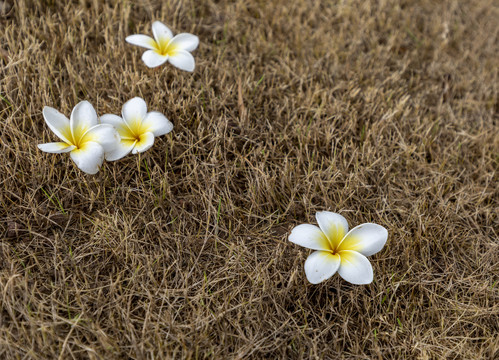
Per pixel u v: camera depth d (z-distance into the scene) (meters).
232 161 0.69
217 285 0.61
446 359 0.59
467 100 0.79
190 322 0.59
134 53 0.73
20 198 0.62
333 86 0.78
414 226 0.66
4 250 0.59
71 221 0.63
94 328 0.57
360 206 0.67
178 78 0.73
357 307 0.61
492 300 0.63
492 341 0.59
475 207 0.69
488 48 0.88
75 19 0.76
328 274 0.56
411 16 0.90
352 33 0.86
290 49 0.82
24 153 0.64
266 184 0.66
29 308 0.57
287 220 0.66
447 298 0.62
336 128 0.73
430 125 0.74
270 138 0.70
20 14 0.74
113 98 0.68
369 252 0.58
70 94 0.70
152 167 0.67
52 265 0.60
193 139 0.68
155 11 0.81
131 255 0.61
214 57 0.78
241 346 0.58
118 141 0.60
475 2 0.94
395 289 0.61
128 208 0.64
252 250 0.64
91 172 0.59
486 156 0.73
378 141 0.71
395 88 0.78
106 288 0.60
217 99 0.72
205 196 0.65
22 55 0.70
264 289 0.60
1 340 0.55
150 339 0.57
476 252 0.66
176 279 0.61
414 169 0.71
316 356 0.58
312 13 0.86
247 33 0.81
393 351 0.59
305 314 0.60
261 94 0.73
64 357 0.56
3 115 0.67
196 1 0.84
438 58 0.85
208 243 0.64
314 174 0.68
